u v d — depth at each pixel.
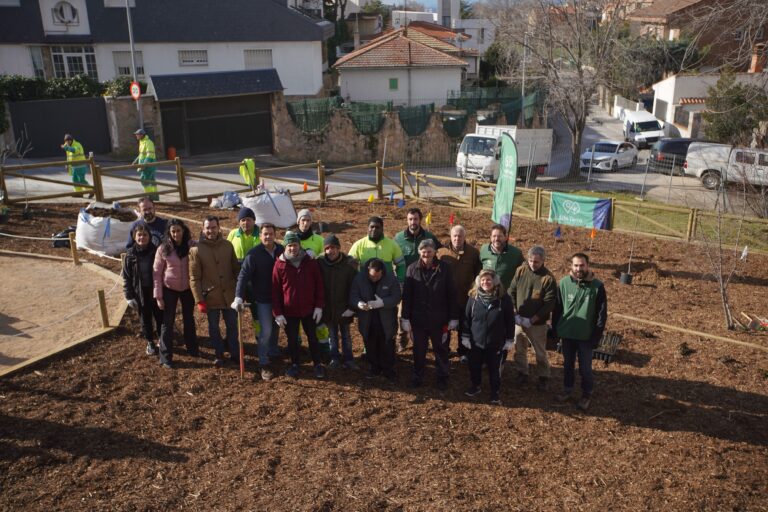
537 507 5.58
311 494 5.61
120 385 7.25
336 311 7.45
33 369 7.44
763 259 14.05
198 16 33.91
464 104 36.94
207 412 6.82
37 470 5.75
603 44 28.61
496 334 6.90
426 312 7.18
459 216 17.03
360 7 74.81
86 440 6.22
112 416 6.65
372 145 32.44
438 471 6.02
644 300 10.98
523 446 6.46
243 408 6.93
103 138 28.23
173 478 5.77
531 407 7.22
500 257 7.62
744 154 19.97
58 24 31.19
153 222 7.71
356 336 9.07
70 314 8.98
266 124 32.22
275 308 7.14
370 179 27.70
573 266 6.90
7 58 30.92
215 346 7.74
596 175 31.50
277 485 5.73
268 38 34.84
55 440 6.18
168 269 7.39
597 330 6.94
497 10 38.47
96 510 5.29
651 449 6.46
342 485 5.76
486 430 6.73
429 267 7.13
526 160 27.50
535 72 35.53
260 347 7.54
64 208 14.95
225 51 34.28
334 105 32.41
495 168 26.03
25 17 30.92
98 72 32.47
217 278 7.41
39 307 9.22
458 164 27.08
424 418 6.90
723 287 9.88
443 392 7.49
